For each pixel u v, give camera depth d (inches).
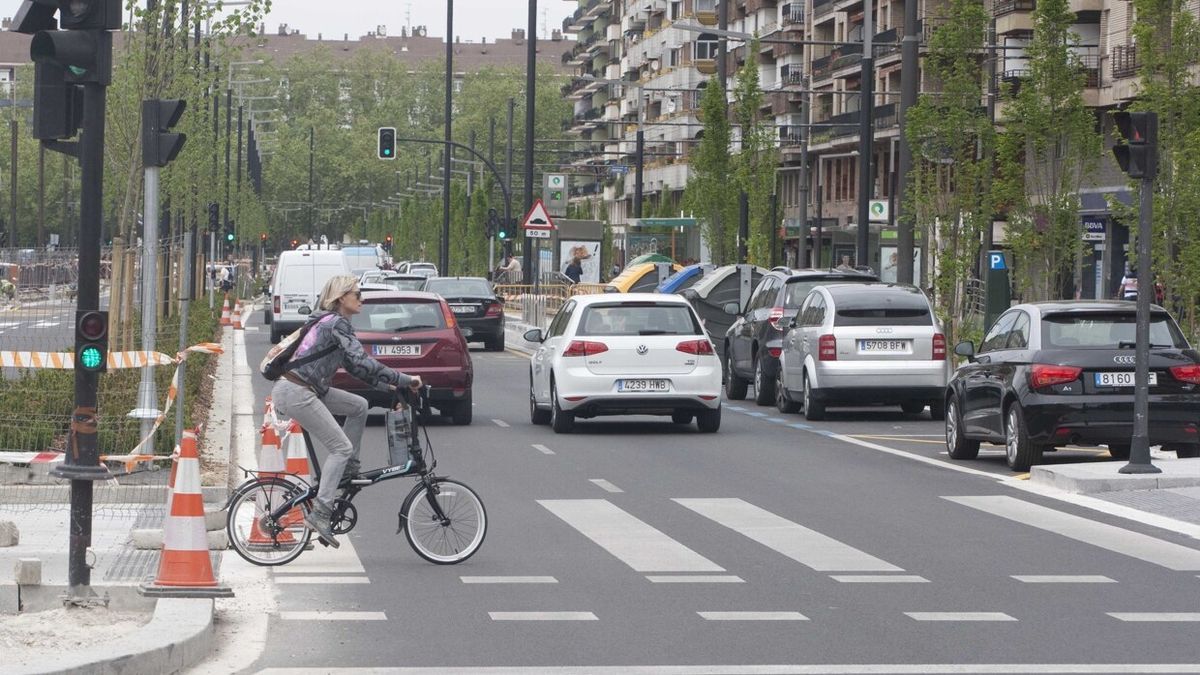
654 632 562.6
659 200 6934.1
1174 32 1678.2
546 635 557.3
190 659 511.8
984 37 1987.0
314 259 2812.5
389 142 3754.9
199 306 2460.6
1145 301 981.2
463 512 713.0
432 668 506.0
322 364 706.2
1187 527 818.2
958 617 589.9
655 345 1306.6
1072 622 581.6
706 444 1235.2
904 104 2004.2
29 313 1029.2
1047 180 1898.4
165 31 1950.1
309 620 583.2
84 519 591.8
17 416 999.0
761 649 534.6
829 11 5246.1
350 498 718.5
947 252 1991.9
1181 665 512.1
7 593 605.0
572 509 877.2
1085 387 1027.9
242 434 1278.3
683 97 6717.5
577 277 3415.4
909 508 885.2
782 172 5856.3
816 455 1160.2
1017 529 809.5
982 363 1115.3
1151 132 981.2
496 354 2561.5
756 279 2140.7
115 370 1107.3
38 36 581.0
